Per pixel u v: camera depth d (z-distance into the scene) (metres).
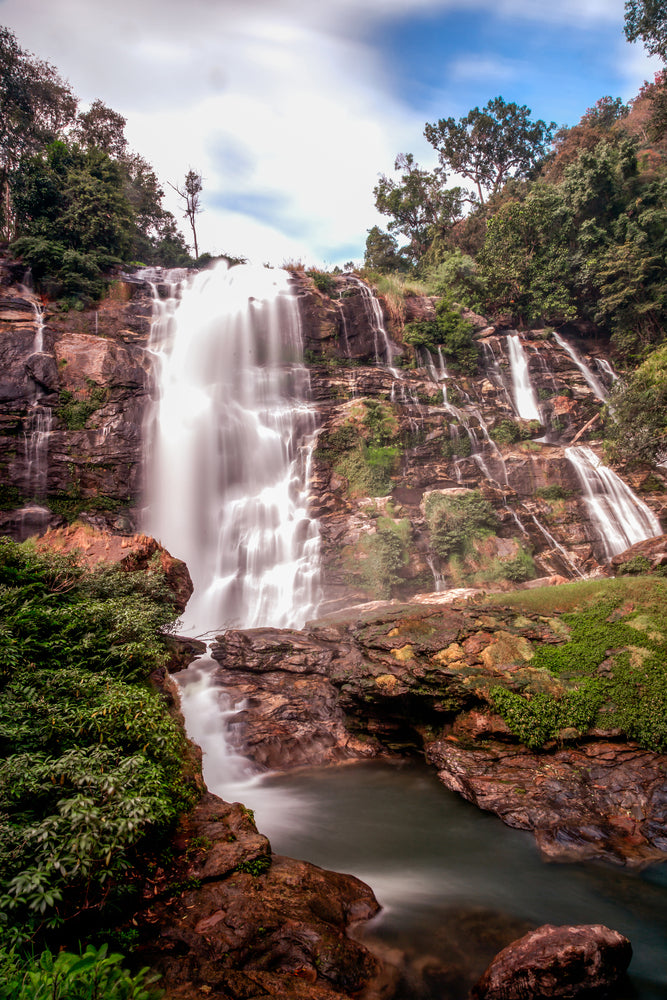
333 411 26.36
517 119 51.62
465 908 6.92
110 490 21.53
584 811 8.79
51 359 22.20
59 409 21.80
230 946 5.37
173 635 14.90
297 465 24.95
